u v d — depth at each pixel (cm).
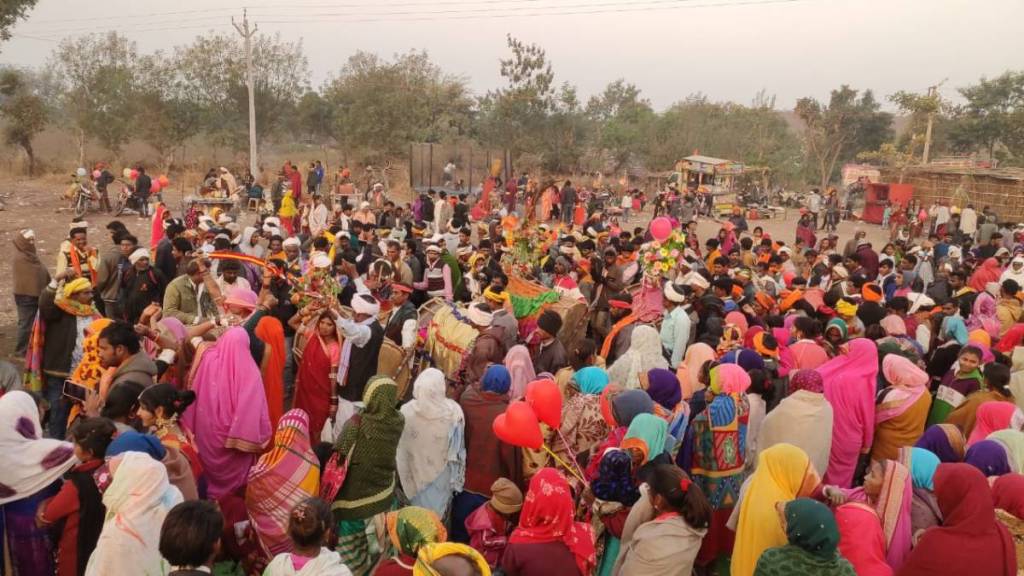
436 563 362
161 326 668
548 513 416
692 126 5572
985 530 420
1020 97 6209
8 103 3428
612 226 2638
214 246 1070
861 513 443
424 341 832
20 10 2519
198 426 550
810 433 589
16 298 971
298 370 705
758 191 4444
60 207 2483
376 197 2717
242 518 542
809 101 6022
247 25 3250
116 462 402
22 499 443
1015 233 2544
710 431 565
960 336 932
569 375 702
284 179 2748
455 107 4741
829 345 813
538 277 1184
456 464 566
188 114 4016
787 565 386
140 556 392
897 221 3312
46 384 743
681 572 450
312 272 691
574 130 4697
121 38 3928
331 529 385
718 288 1009
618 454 504
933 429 574
